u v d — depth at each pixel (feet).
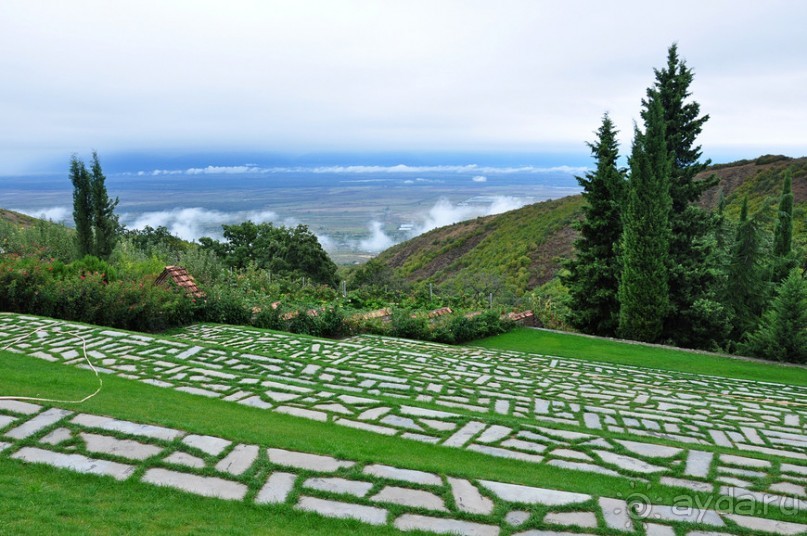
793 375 46.42
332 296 71.31
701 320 61.87
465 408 25.84
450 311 63.10
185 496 14.21
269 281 73.46
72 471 14.98
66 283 40.52
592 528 13.79
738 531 14.12
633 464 18.89
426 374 32.65
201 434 17.81
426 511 14.16
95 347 31.09
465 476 16.25
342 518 13.65
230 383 26.23
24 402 19.70
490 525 13.70
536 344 55.16
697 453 20.21
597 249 66.59
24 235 63.98
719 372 46.06
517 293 140.26
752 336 57.82
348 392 26.50
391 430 21.22
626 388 33.71
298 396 24.93
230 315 48.70
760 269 69.51
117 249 67.77
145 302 41.81
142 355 30.25
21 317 37.11
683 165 67.26
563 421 24.81
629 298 59.57
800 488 17.29
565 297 76.33
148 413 20.04
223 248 119.44
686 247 64.54
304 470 15.97
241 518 13.44
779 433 24.90
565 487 16.12
